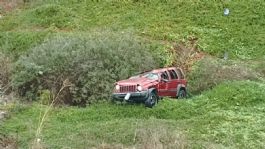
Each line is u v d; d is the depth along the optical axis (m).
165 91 16.58
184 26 24.64
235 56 22.64
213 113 14.22
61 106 16.91
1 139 12.52
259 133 12.48
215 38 23.80
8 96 17.83
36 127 13.70
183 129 12.89
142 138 11.98
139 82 15.70
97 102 17.06
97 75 17.47
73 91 17.47
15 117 15.09
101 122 14.17
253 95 15.38
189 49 22.56
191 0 26.83
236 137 12.27
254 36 24.05
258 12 25.83
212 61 20.19
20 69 18.80
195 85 19.03
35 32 23.95
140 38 22.17
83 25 25.05
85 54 18.11
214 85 18.62
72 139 12.34
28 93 18.16
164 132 12.08
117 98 15.86
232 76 18.75
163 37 23.39
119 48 18.62
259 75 19.56
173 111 14.96
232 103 15.20
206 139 12.15
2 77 19.14
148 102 15.53
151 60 19.20
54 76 17.94
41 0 29.08
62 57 18.12
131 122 13.56
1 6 28.94
